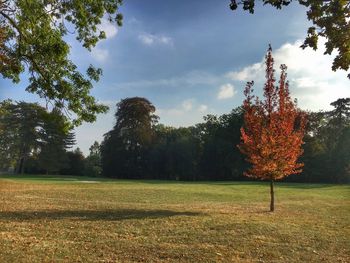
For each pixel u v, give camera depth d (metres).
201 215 18.09
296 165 21.38
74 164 83.75
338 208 23.52
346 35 6.94
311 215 19.91
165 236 13.13
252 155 21.23
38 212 17.58
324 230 15.37
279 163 21.09
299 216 19.36
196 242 12.38
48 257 9.96
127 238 12.67
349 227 16.36
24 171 80.44
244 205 23.89
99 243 11.83
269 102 21.28
